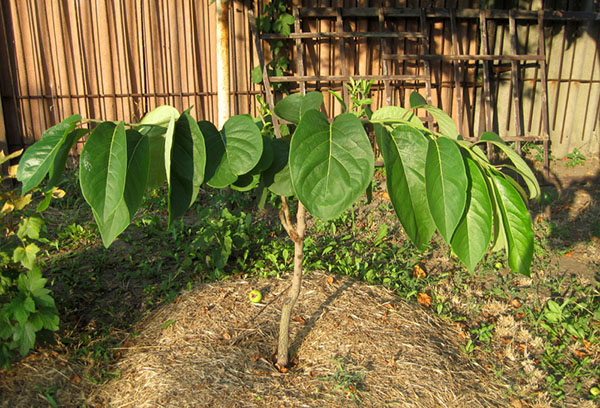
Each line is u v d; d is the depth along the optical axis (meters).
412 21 7.30
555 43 7.65
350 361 3.36
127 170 1.78
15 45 6.40
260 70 6.79
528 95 7.71
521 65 7.64
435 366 3.39
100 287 4.29
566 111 7.84
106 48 6.58
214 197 6.12
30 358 3.36
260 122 3.02
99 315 3.95
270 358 3.41
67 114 6.68
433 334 3.77
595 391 3.35
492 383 3.40
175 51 6.74
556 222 5.86
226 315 3.83
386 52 7.04
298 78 6.79
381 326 3.73
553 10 7.31
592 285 4.61
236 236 4.86
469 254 1.85
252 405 2.99
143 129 2.03
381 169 7.09
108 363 3.42
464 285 4.55
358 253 5.02
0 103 6.38
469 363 3.56
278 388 3.12
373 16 7.12
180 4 6.62
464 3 7.34
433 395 3.16
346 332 3.62
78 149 6.67
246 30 6.83
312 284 4.23
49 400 3.06
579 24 7.61
